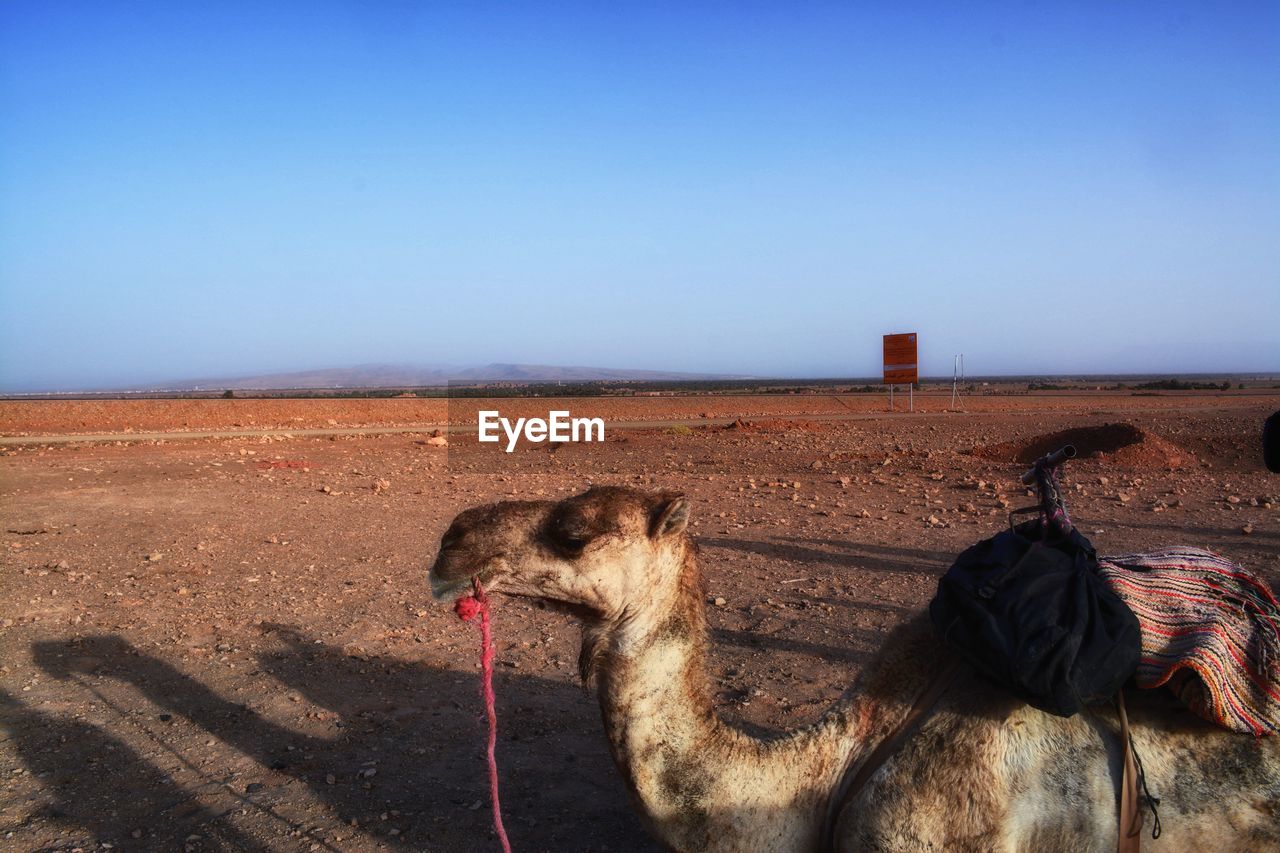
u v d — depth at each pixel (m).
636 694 3.36
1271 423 4.61
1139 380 173.75
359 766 5.90
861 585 10.05
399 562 11.32
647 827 3.41
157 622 8.83
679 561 3.44
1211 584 3.47
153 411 41.31
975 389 100.75
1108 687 3.20
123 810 5.35
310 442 28.89
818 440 29.59
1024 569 3.40
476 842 5.03
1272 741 3.24
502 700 6.98
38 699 6.94
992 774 3.29
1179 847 3.26
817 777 3.50
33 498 15.88
